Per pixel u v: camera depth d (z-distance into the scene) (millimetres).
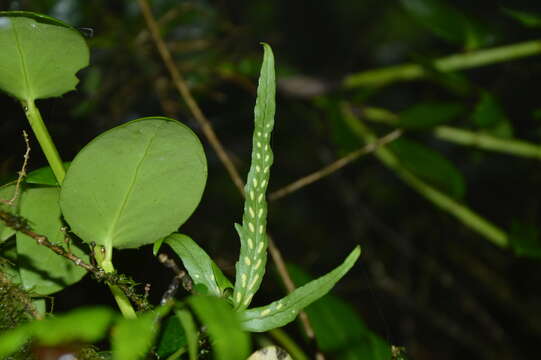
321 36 2117
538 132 1527
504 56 1244
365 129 1300
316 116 1509
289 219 1863
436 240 1752
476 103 1273
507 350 1628
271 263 925
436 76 1272
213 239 1369
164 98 1293
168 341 602
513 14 1060
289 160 1866
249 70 1392
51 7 1227
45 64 582
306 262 1622
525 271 1700
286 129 1716
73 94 1076
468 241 1748
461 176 1207
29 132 818
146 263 741
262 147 568
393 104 1886
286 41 2094
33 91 590
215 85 1376
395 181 1816
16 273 622
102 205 573
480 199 1816
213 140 912
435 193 1264
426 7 1253
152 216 579
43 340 499
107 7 1332
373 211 1826
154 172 568
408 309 1611
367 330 789
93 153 559
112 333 539
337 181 1704
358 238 1667
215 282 573
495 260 1739
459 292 1638
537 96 1593
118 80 1272
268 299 856
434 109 1229
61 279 618
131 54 1270
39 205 610
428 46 2100
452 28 1261
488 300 1731
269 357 582
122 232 581
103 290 769
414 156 1216
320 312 784
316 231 1840
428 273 1657
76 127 1098
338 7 2154
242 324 558
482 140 1271
